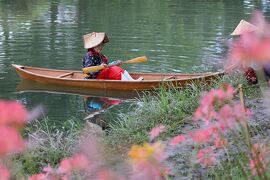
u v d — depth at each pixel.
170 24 24.34
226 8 29.36
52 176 4.11
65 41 20.25
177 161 6.60
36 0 34.56
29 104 12.43
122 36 21.28
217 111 3.76
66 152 7.73
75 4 32.84
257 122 7.84
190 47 18.55
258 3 31.25
